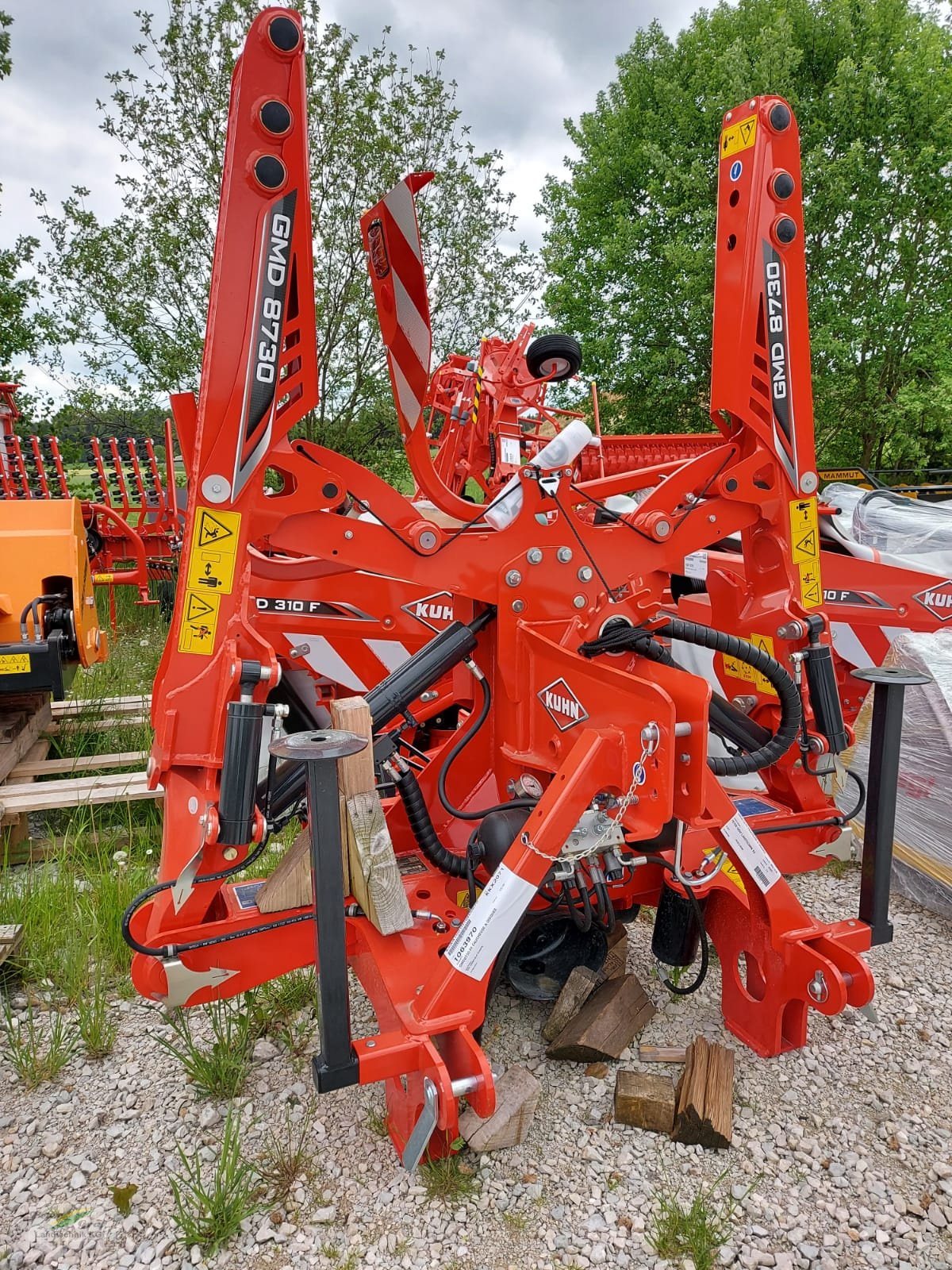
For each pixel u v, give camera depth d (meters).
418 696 2.60
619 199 13.47
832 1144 2.39
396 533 2.45
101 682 6.54
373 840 2.22
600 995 2.84
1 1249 2.04
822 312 12.06
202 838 2.12
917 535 4.94
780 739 2.57
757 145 2.71
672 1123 2.40
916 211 12.59
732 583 3.27
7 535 4.27
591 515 3.07
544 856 2.20
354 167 9.83
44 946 3.15
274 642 3.80
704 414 13.23
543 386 5.48
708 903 2.92
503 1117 2.31
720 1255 2.05
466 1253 2.04
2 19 12.48
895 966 3.26
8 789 4.19
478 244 10.58
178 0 9.17
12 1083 2.61
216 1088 2.53
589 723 2.42
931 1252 2.06
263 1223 2.11
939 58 12.45
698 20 13.26
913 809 3.72
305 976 2.98
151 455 9.50
